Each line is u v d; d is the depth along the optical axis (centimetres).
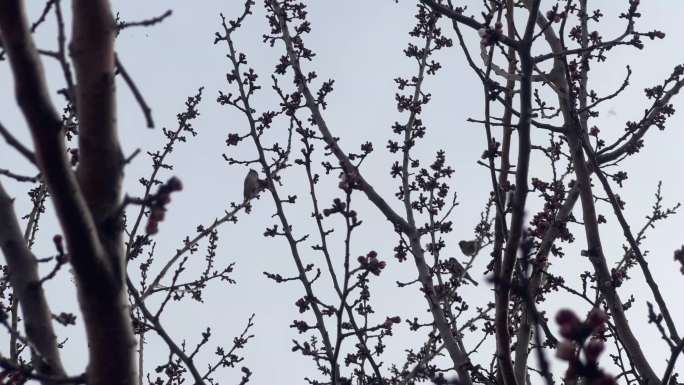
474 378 910
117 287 453
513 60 898
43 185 924
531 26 696
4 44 397
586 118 1009
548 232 982
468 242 1127
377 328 857
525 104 677
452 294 1032
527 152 665
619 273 915
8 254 561
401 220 1069
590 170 1015
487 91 732
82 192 460
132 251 900
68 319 613
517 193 658
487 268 838
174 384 970
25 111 401
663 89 1024
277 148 1041
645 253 1038
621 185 1052
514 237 654
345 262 762
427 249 1104
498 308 674
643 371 782
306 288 902
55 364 529
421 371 875
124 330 459
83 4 469
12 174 571
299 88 1158
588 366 396
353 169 1027
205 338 916
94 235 434
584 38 1059
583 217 867
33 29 574
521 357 877
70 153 744
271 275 924
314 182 959
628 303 941
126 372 459
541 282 937
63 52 468
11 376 516
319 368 950
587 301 829
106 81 466
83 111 465
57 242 557
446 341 938
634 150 1045
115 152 468
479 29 746
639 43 862
